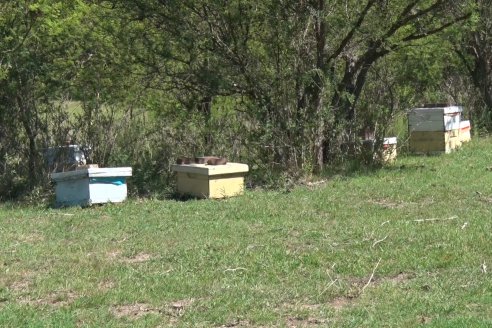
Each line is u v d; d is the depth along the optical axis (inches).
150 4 580.4
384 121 639.1
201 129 595.5
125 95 616.4
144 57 601.6
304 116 578.9
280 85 583.2
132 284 306.2
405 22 607.2
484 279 294.0
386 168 613.0
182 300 285.3
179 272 322.0
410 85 687.7
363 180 552.7
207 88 599.5
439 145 713.6
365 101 650.2
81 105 590.6
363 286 295.4
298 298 283.0
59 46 593.9
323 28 586.2
